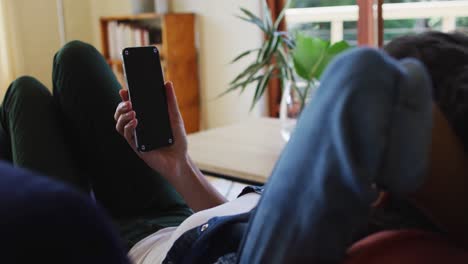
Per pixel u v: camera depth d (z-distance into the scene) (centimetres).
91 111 126
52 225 28
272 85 334
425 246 49
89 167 132
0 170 32
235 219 71
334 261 46
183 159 111
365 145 41
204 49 362
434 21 294
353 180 41
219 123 367
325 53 167
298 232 46
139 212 128
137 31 365
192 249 73
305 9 335
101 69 130
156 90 110
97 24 427
